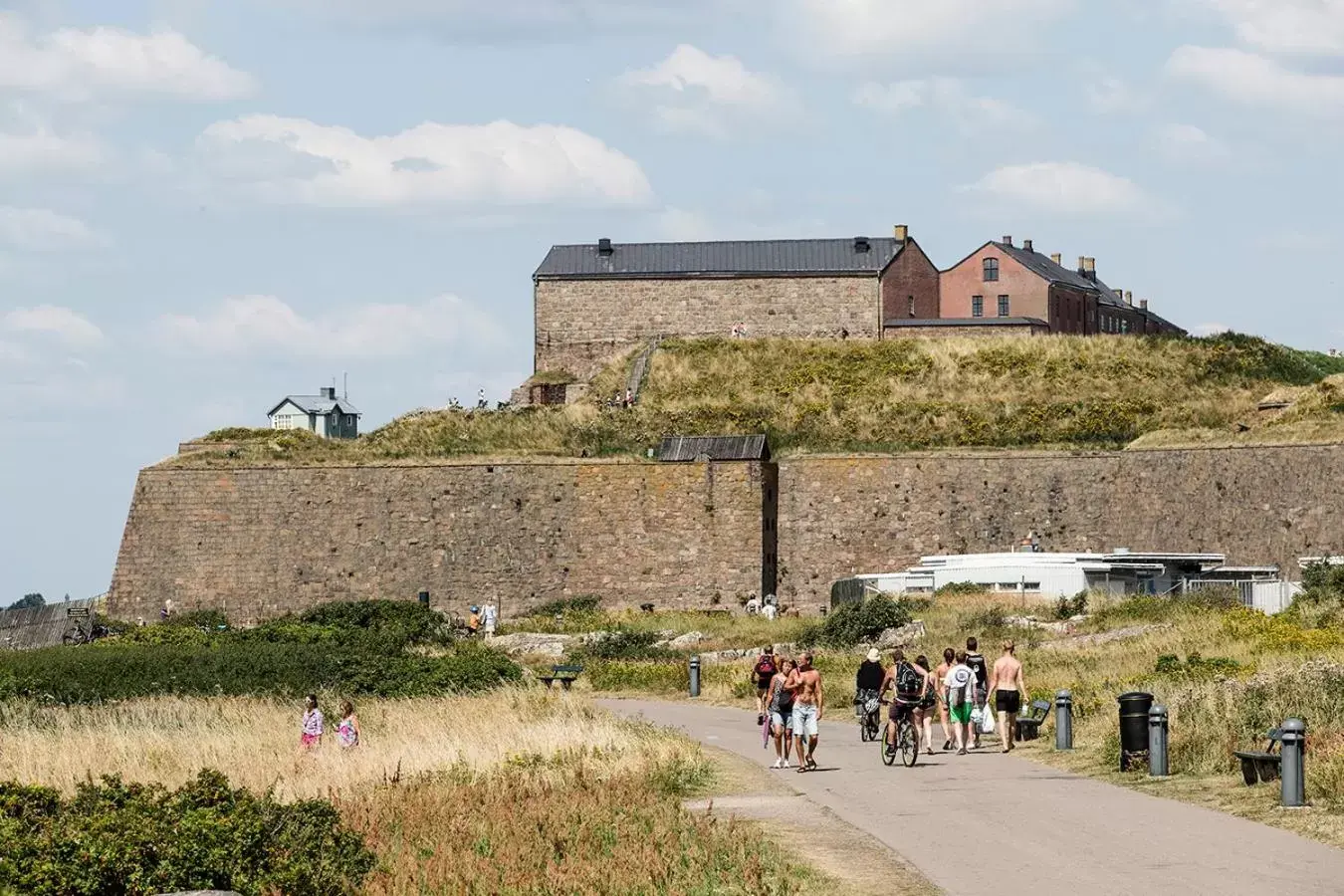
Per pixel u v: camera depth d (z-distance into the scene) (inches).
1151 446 4717.0
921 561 4387.3
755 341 5861.2
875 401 5383.9
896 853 1322.6
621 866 1224.2
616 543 4911.4
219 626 4584.2
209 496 5054.1
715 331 6156.5
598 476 4938.5
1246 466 4458.7
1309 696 1881.2
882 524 4803.2
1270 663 2471.7
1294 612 3292.3
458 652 3720.5
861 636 3715.6
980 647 3334.2
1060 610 3752.5
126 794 1272.1
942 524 4771.2
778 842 1380.4
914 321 6102.4
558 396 5915.4
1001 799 1621.6
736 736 2432.3
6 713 2477.9
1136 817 1471.5
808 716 1927.9
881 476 4825.3
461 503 4965.6
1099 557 4047.7
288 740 2178.9
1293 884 1159.6
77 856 1099.3
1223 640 2967.5
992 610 3769.7
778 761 1984.5
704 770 1857.8
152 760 1919.3
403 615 4475.9
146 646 3353.8
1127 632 3346.5
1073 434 5078.7
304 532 5004.9
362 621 4453.7
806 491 4862.2
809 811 1566.2
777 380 5590.6
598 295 6210.6
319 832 1241.4
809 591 4825.3
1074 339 5689.0
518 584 4923.7
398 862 1244.5
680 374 5674.2
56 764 1881.2
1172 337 5713.6
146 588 5039.4
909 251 6245.1
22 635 4670.3
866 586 4375.0
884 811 1561.3
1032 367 5536.4
